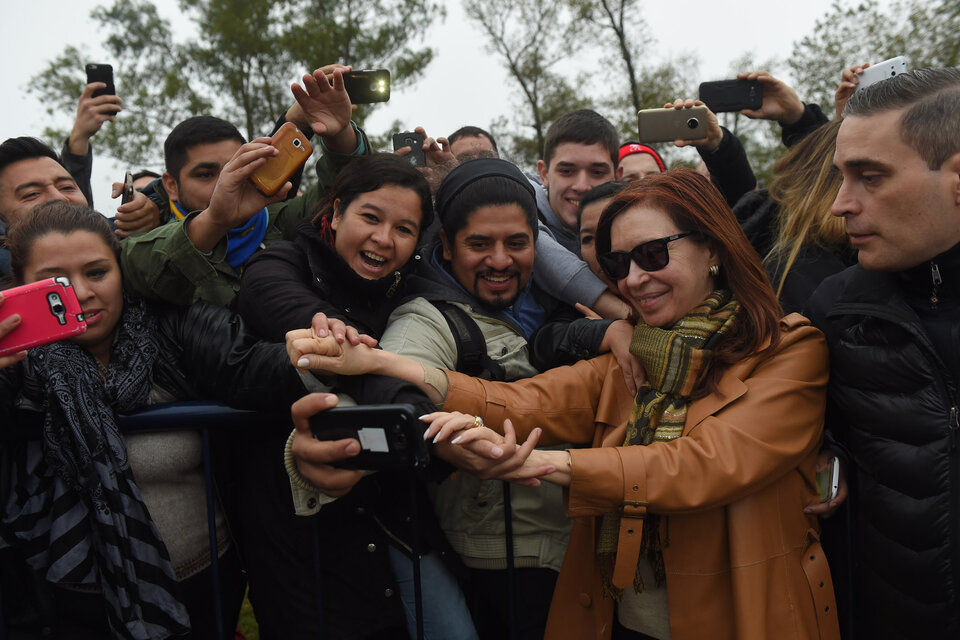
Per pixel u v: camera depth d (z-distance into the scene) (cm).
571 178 319
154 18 2184
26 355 156
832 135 210
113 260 171
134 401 169
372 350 167
